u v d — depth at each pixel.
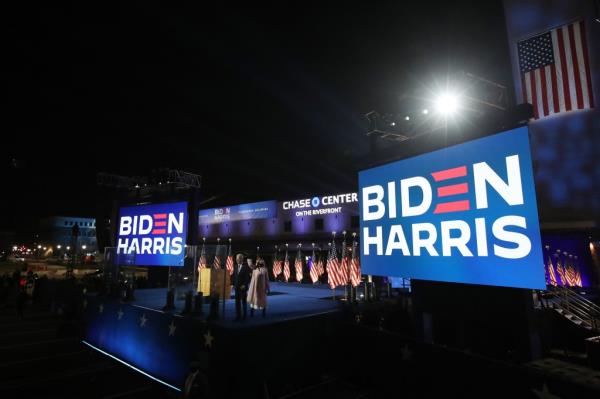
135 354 10.62
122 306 11.83
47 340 13.38
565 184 15.68
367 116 10.41
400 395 7.41
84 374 9.88
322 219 32.50
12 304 21.25
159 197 22.59
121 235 18.86
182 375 8.70
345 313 10.13
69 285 18.12
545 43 16.20
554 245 16.25
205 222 43.59
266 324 8.16
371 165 10.06
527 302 6.80
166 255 16.38
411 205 8.55
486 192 7.04
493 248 6.77
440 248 7.77
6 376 9.45
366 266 9.62
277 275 29.08
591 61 15.00
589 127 15.01
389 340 7.89
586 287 14.93
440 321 8.12
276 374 8.07
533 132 16.33
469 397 6.16
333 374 9.14
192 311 9.60
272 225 36.62
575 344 9.95
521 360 6.60
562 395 5.02
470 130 7.70
